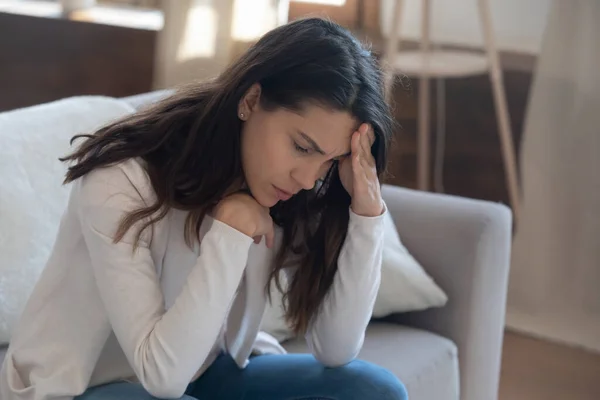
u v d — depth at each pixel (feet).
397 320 7.64
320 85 4.51
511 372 10.39
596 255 10.98
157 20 11.35
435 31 11.51
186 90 4.92
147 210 4.59
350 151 5.04
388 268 7.22
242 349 5.54
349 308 5.30
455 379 7.20
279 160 4.62
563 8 10.52
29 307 4.85
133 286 4.56
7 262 5.62
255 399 5.39
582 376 10.37
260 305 5.48
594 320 11.11
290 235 5.39
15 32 11.36
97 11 11.68
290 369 5.46
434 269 7.53
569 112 10.78
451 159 11.82
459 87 11.56
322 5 11.68
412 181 12.09
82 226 4.66
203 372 5.66
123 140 4.73
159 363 4.45
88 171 4.67
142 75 11.06
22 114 6.31
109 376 5.00
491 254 7.47
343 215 5.40
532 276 11.36
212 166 4.75
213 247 4.53
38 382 4.64
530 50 10.94
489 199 11.69
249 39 10.88
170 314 4.49
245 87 4.60
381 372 5.34
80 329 4.75
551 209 11.12
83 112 6.66
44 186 6.02
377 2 11.63
